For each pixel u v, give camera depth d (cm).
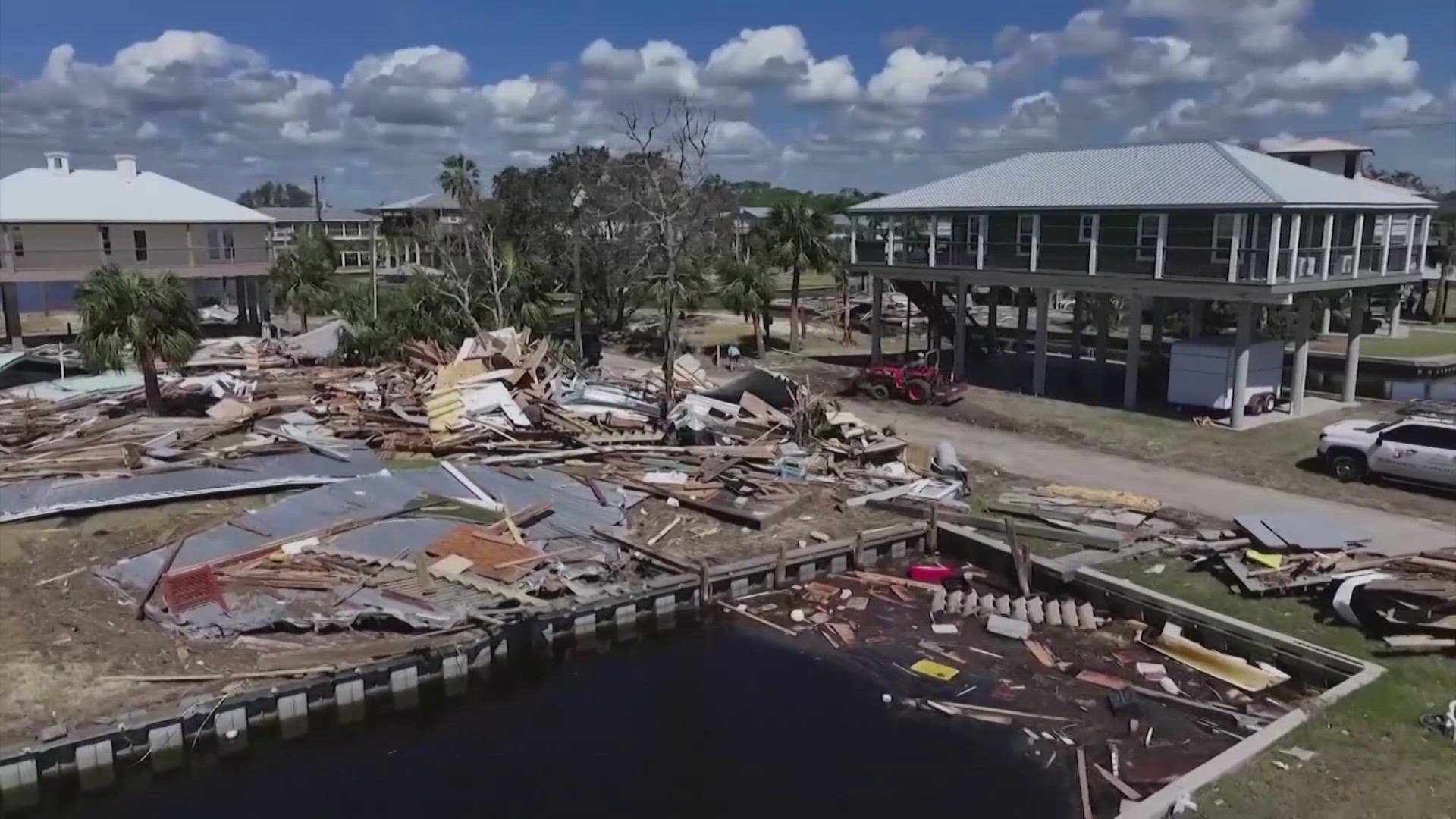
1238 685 1600
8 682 1534
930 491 2459
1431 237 6950
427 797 1369
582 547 2084
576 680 1716
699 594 1983
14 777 1345
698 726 1547
